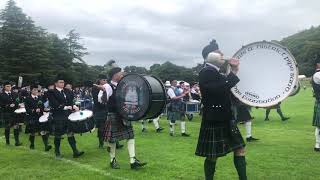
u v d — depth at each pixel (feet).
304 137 34.32
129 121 22.52
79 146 32.04
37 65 158.71
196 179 20.25
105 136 22.95
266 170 21.81
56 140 27.50
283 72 16.72
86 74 191.11
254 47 17.06
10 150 30.71
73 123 26.76
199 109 51.60
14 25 159.43
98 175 21.47
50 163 25.20
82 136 38.04
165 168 22.81
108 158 26.50
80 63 195.11
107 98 22.80
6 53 157.38
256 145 30.07
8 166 24.39
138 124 48.32
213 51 17.76
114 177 20.88
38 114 31.58
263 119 50.67
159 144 31.78
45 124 29.66
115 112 22.86
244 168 17.43
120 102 21.43
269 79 16.94
